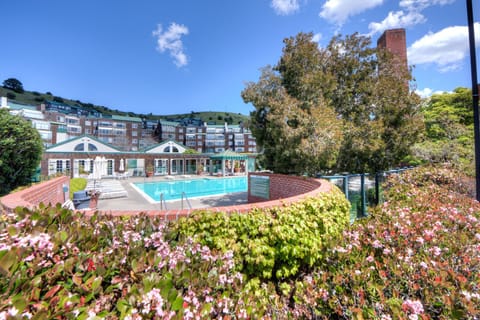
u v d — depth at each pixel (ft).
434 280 5.45
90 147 81.20
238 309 5.52
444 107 37.19
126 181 65.05
